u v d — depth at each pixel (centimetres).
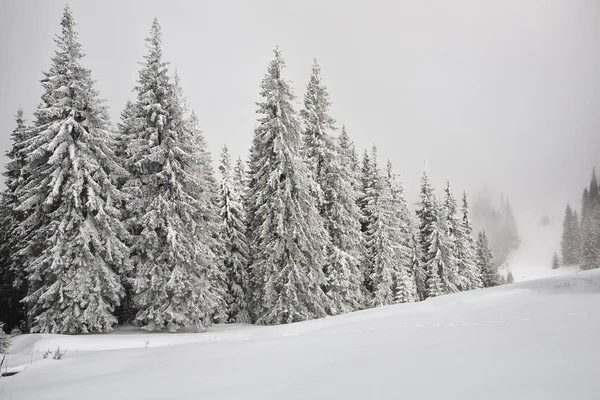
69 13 2211
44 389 768
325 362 745
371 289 3412
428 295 4019
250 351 981
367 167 3828
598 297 1205
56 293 2045
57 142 2111
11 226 2609
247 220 2897
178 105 2369
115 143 2666
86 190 2167
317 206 2945
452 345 759
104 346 1603
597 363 506
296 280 2433
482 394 442
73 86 2155
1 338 1519
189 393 618
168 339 1752
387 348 820
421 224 4369
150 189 2308
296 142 2638
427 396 461
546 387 437
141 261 2261
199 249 2278
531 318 984
